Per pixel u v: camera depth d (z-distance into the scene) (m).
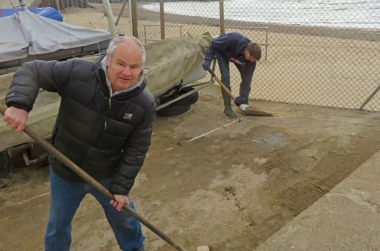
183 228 3.37
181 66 5.36
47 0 11.82
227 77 5.68
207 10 13.84
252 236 3.18
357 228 2.24
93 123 2.07
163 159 4.68
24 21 6.49
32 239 3.39
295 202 3.53
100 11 11.66
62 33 6.82
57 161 2.25
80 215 3.69
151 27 9.91
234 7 19.52
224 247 3.09
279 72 9.05
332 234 2.21
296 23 14.49
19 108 1.86
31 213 3.80
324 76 8.35
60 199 2.34
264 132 5.07
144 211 3.67
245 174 4.11
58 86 2.01
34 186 4.32
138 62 1.86
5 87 4.87
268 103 6.53
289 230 2.29
